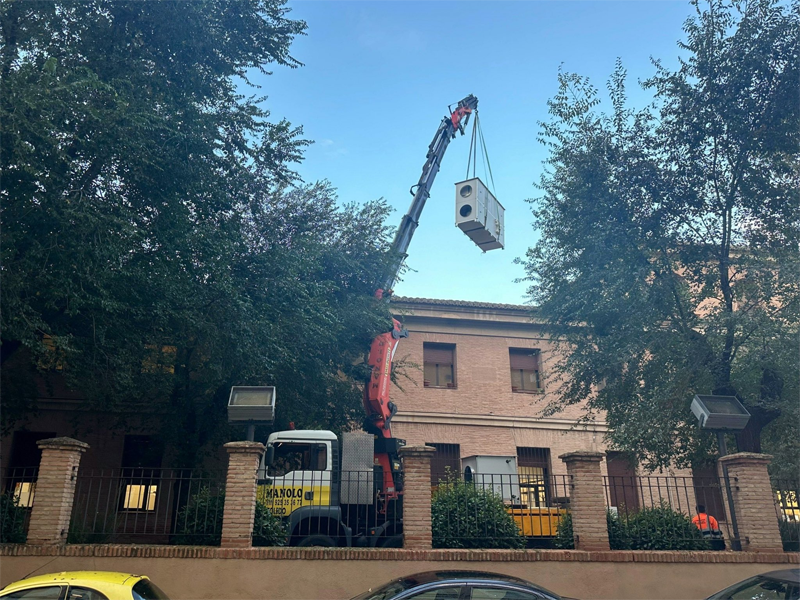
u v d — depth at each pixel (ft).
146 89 40.70
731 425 35.14
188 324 43.93
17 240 34.65
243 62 47.73
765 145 40.73
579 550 32.63
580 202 44.78
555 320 48.83
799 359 36.52
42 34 38.45
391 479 42.22
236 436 53.47
